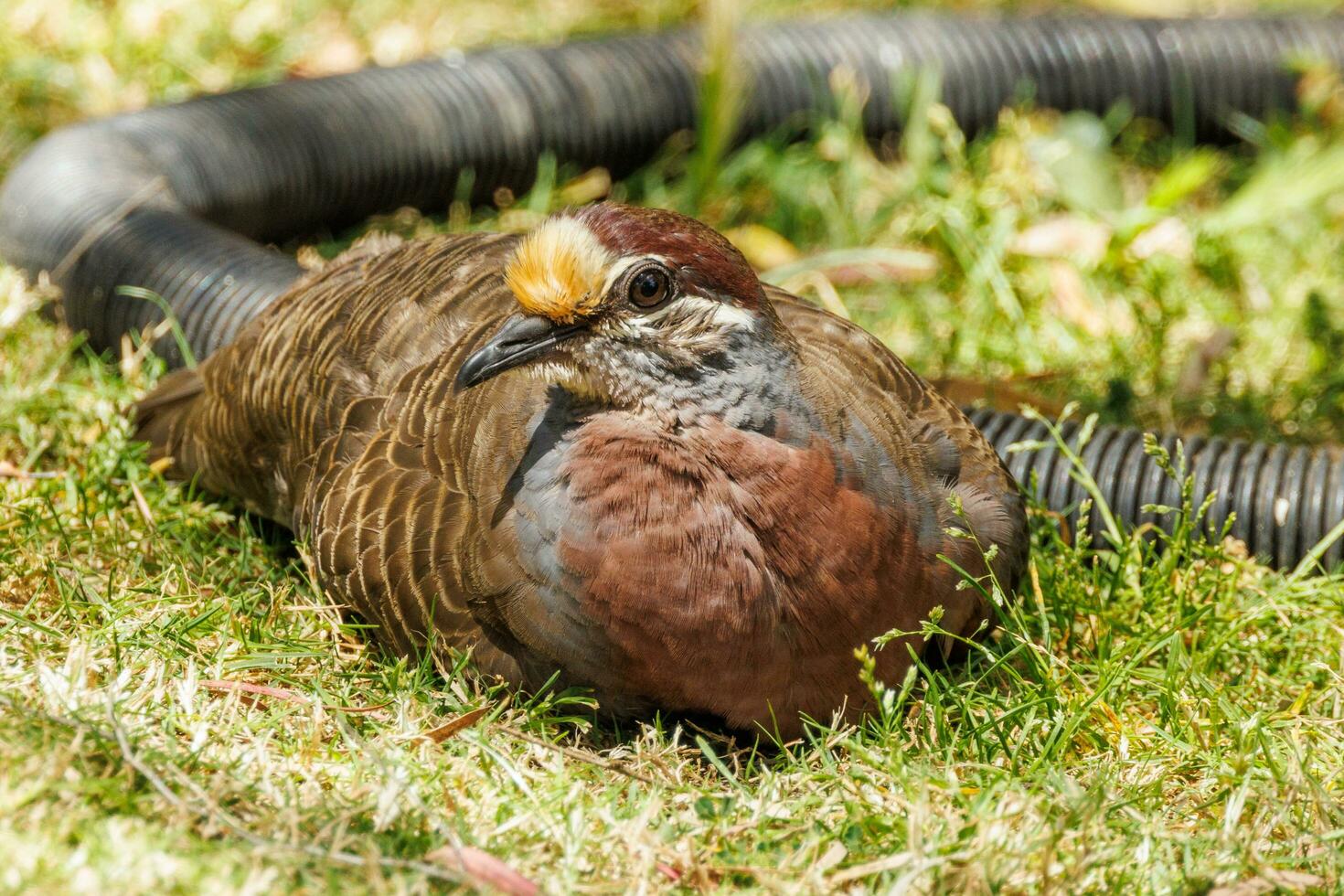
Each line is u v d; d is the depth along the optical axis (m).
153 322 11.52
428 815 6.91
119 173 12.30
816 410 7.59
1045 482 10.12
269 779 7.11
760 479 7.37
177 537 9.46
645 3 15.74
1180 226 12.93
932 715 7.91
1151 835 7.11
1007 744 7.79
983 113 15.02
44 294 11.43
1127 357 11.71
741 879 6.89
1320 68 14.44
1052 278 12.27
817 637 7.51
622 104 14.42
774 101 14.73
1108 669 8.27
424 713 7.89
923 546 7.88
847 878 6.72
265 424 9.23
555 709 7.98
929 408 8.53
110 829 6.43
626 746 7.79
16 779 6.55
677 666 7.50
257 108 13.20
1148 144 15.23
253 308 11.25
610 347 7.46
